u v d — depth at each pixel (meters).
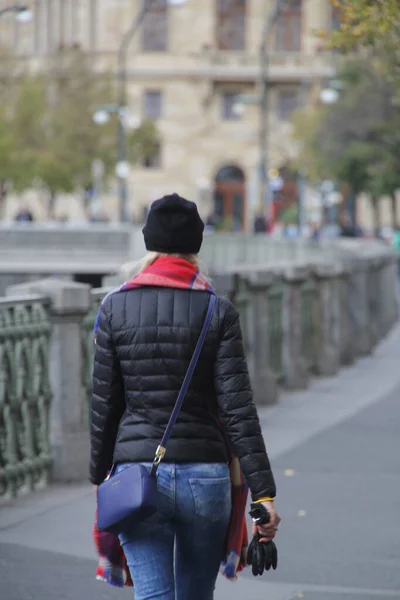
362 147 88.69
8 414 14.98
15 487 15.09
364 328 34.34
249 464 7.52
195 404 7.64
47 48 162.62
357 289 34.31
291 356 26.36
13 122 125.19
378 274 39.06
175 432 7.56
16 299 14.99
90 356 16.80
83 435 16.09
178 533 7.67
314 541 13.18
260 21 157.75
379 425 21.27
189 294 7.71
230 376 7.60
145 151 131.75
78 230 72.81
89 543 12.86
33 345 15.55
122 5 158.62
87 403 16.72
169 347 7.62
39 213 158.25
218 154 156.38
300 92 149.38
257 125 155.50
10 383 15.00
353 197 108.50
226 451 7.70
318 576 11.86
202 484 7.54
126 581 8.04
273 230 98.75
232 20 158.75
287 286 26.38
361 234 95.62
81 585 11.34
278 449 18.83
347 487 15.98
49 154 123.25
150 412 7.62
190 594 7.74
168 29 158.75
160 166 157.50
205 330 7.62
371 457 18.11
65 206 154.75
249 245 56.59
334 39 23.11
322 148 91.81
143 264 7.85
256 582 11.64
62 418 15.99
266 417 22.25
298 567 12.16
